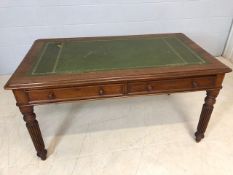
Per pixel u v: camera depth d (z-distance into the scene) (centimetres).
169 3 220
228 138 154
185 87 124
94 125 168
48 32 216
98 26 220
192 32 246
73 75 112
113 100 198
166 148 147
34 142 129
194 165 135
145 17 223
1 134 158
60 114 180
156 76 113
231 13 243
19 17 203
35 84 105
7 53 222
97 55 138
